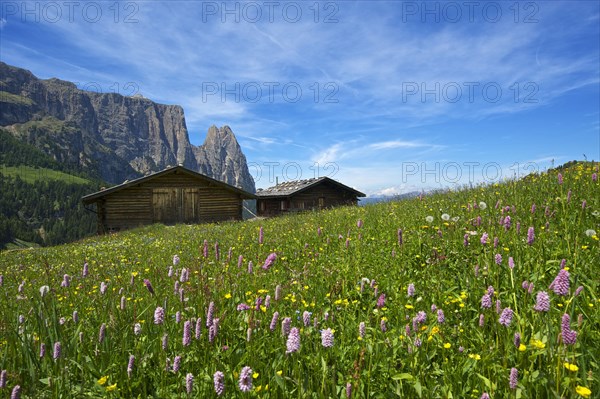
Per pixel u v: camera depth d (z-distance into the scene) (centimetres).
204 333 403
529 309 394
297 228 1284
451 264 600
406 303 495
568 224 650
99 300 561
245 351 393
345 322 462
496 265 519
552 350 312
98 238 2817
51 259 1529
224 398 329
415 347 360
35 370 359
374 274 625
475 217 814
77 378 372
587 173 1018
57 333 408
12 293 731
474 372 327
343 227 1101
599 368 300
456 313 449
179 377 353
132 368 343
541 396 294
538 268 500
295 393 334
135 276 789
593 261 502
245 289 595
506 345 341
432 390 308
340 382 338
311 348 394
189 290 536
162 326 428
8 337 403
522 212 781
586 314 376
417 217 1004
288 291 589
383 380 342
